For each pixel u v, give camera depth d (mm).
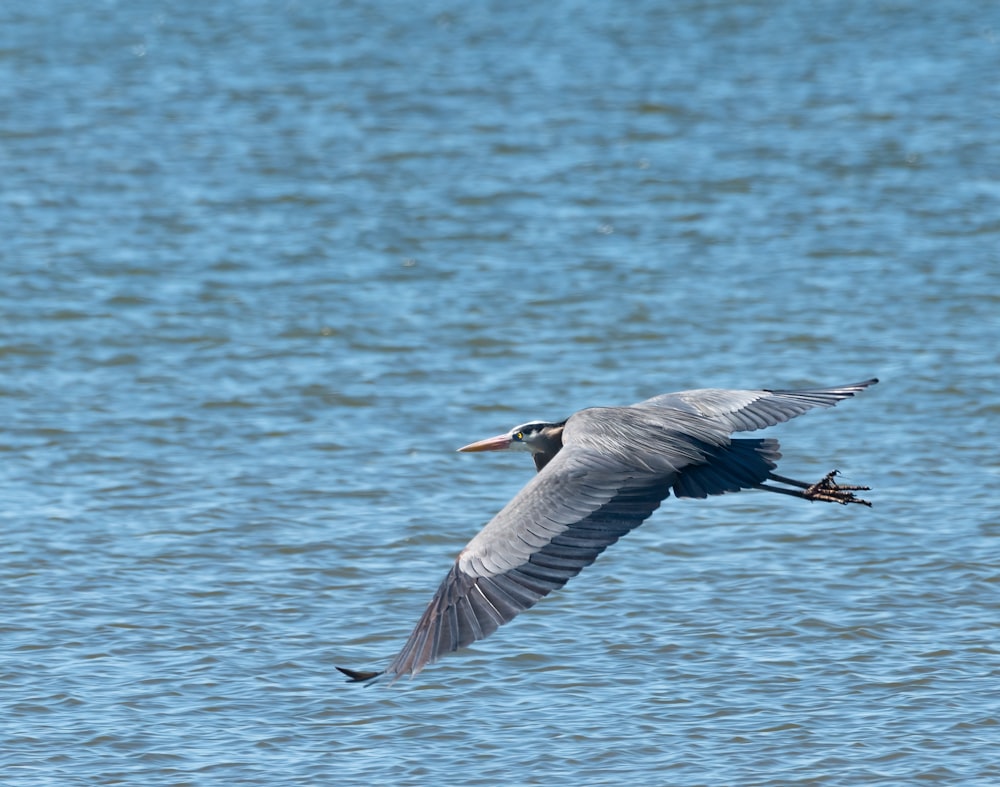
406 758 11539
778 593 14648
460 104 40438
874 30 49906
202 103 40750
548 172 33625
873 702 12398
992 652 13266
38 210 30359
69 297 24875
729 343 22609
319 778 11242
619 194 31812
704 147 35719
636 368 21625
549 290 25422
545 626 14047
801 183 32469
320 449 18797
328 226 29516
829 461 18203
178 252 27688
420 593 14742
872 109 39188
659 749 11633
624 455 7535
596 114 39156
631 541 16188
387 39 49875
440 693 12703
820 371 21250
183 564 15414
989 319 23531
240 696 12648
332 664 13219
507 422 19719
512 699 12586
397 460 18453
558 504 7180
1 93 41438
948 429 19109
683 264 26859
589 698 12562
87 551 15703
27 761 11492
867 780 11086
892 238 28328
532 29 51188
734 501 17297
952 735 11750
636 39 49281
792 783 11023
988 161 34031
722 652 13398
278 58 46938
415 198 31547
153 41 49656
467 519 16672
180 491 17422
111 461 18312
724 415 8070
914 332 22906
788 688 12680
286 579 15070
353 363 22047
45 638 13727
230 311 24391
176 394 20734
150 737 11914
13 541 15883
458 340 23016
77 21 53031
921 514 16516
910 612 14156
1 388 20766
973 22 50875
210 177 33219
